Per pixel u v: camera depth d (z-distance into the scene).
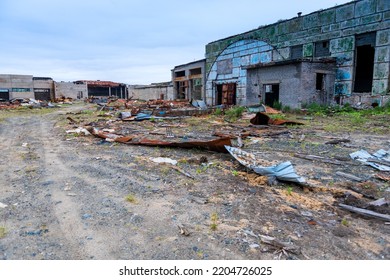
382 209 3.68
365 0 17.19
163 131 11.52
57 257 2.74
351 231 3.21
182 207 3.85
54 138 10.18
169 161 6.23
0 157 7.09
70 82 51.88
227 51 27.61
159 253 2.79
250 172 5.32
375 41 17.05
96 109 27.12
